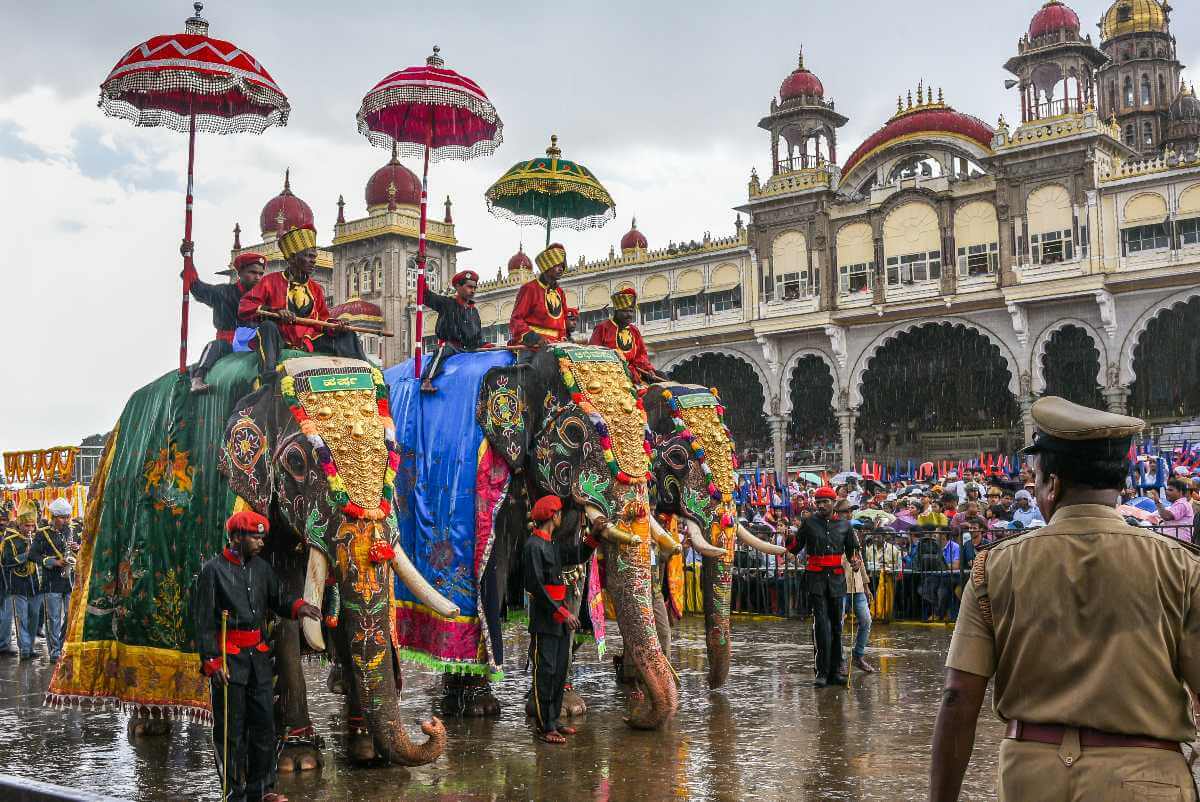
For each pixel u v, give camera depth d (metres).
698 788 6.96
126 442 9.02
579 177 12.80
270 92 9.90
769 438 49.84
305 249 8.34
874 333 43.44
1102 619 3.03
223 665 6.38
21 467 24.77
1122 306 37.81
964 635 3.28
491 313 54.12
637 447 9.04
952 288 40.94
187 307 8.83
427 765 7.70
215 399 8.23
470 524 9.18
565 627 8.74
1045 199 39.19
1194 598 3.04
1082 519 3.18
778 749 8.13
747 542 11.60
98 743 8.82
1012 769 3.08
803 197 45.00
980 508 17.39
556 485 9.03
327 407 7.07
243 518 6.47
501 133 12.15
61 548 15.23
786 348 45.88
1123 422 3.20
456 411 9.47
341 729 9.24
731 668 12.52
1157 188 36.88
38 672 13.75
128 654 8.54
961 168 44.50
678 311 49.47
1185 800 2.91
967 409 45.06
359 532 6.86
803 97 45.91
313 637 6.45
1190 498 15.18
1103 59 40.06
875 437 46.59
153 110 10.34
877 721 9.23
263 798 6.54
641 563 8.88
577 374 9.09
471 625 9.10
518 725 9.33
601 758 7.89
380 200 53.09
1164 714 2.96
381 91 10.91
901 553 17.05
